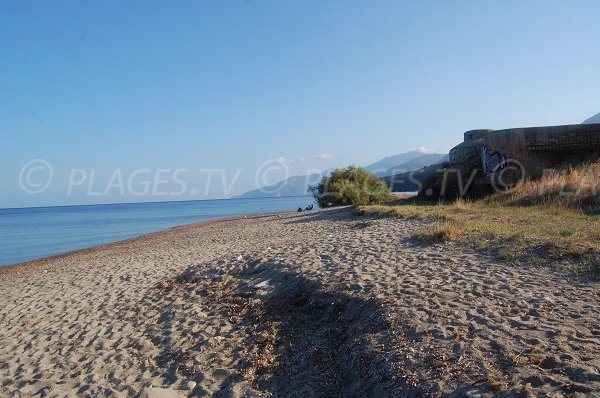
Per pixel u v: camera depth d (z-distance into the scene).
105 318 9.95
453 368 5.05
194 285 11.30
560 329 5.45
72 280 14.83
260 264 11.70
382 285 8.14
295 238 17.02
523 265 8.25
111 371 7.25
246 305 9.08
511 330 5.64
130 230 45.12
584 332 5.32
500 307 6.42
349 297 7.98
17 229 56.28
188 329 8.40
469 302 6.75
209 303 9.73
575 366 4.54
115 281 13.48
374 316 6.92
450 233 10.88
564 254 8.30
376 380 5.42
